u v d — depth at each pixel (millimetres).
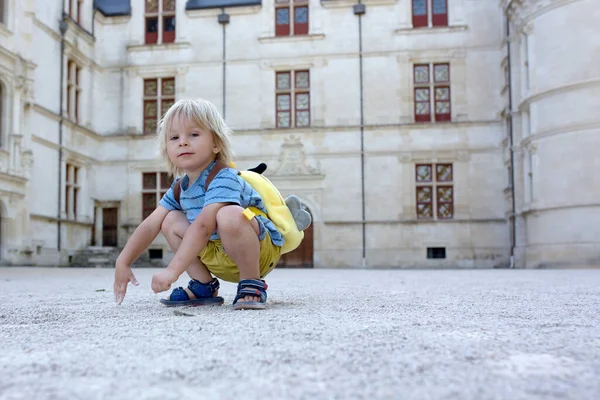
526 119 19344
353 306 3787
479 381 1517
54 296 5406
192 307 3572
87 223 23234
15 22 18547
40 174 20000
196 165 3330
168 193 3551
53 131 20906
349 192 23125
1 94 18109
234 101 24188
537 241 18203
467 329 2564
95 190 24219
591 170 16797
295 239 3641
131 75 24734
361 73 23609
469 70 23109
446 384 1481
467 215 22516
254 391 1406
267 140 23719
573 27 17359
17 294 5777
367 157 23203
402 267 22547
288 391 1406
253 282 3367
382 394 1378
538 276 10945
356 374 1599
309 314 3160
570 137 17219
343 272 16031
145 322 2859
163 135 3391
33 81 19406
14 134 18312
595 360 1820
